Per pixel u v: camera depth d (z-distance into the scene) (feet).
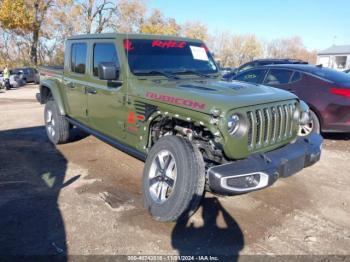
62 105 19.48
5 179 15.06
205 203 12.76
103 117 15.34
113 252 9.71
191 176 10.45
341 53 198.08
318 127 20.98
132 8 126.00
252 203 12.90
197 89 11.75
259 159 10.72
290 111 12.39
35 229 10.82
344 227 11.34
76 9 122.21
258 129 10.98
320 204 12.98
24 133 24.29
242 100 10.59
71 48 18.08
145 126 12.64
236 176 9.96
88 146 20.42
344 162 18.21
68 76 18.54
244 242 10.34
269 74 23.85
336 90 20.27
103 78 12.98
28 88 77.51
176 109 11.15
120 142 14.60
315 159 12.72
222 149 10.38
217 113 9.95
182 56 15.30
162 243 10.19
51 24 121.49
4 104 41.81
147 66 13.89
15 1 106.63
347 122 20.33
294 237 10.66
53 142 20.90
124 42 13.94
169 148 11.07
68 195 13.38
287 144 12.62
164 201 11.03
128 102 13.37
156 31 132.05
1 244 9.98
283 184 14.85
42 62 136.56
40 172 15.98
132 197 13.24
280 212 12.26
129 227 11.02
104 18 129.90
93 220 11.42
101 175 15.60
